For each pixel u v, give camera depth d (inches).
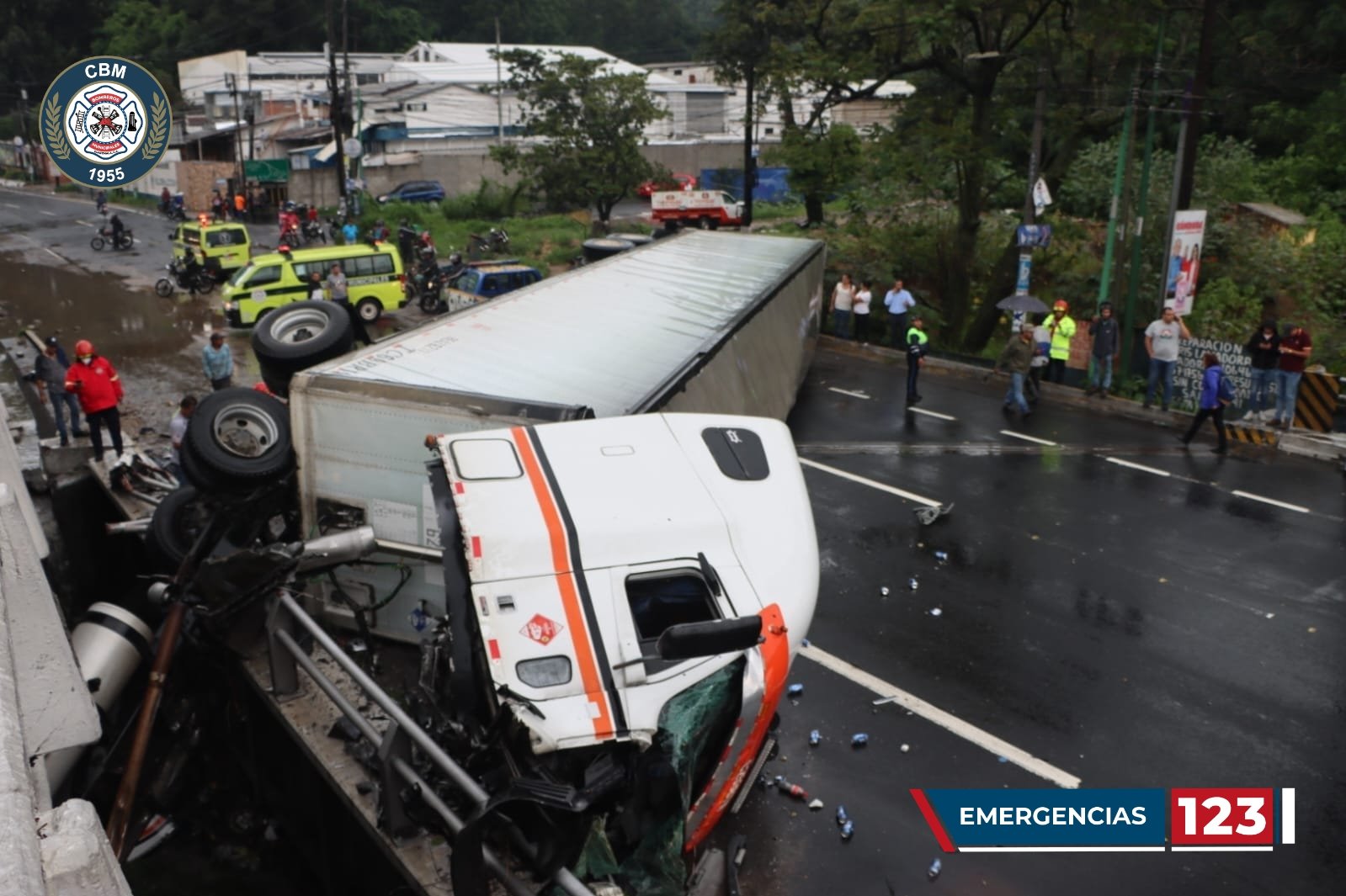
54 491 533.0
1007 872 292.8
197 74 2790.4
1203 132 1533.0
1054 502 580.1
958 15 934.4
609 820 230.2
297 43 3235.7
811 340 840.3
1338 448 653.9
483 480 270.2
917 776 335.0
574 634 237.9
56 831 77.2
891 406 786.8
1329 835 311.1
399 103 2415.1
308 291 1025.5
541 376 371.9
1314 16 1149.7
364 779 288.5
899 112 1167.6
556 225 1776.6
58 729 129.7
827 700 377.1
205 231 1203.9
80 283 1263.5
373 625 363.3
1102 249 1286.9
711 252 764.0
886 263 1190.3
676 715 234.4
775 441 325.4
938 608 449.7
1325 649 420.2
